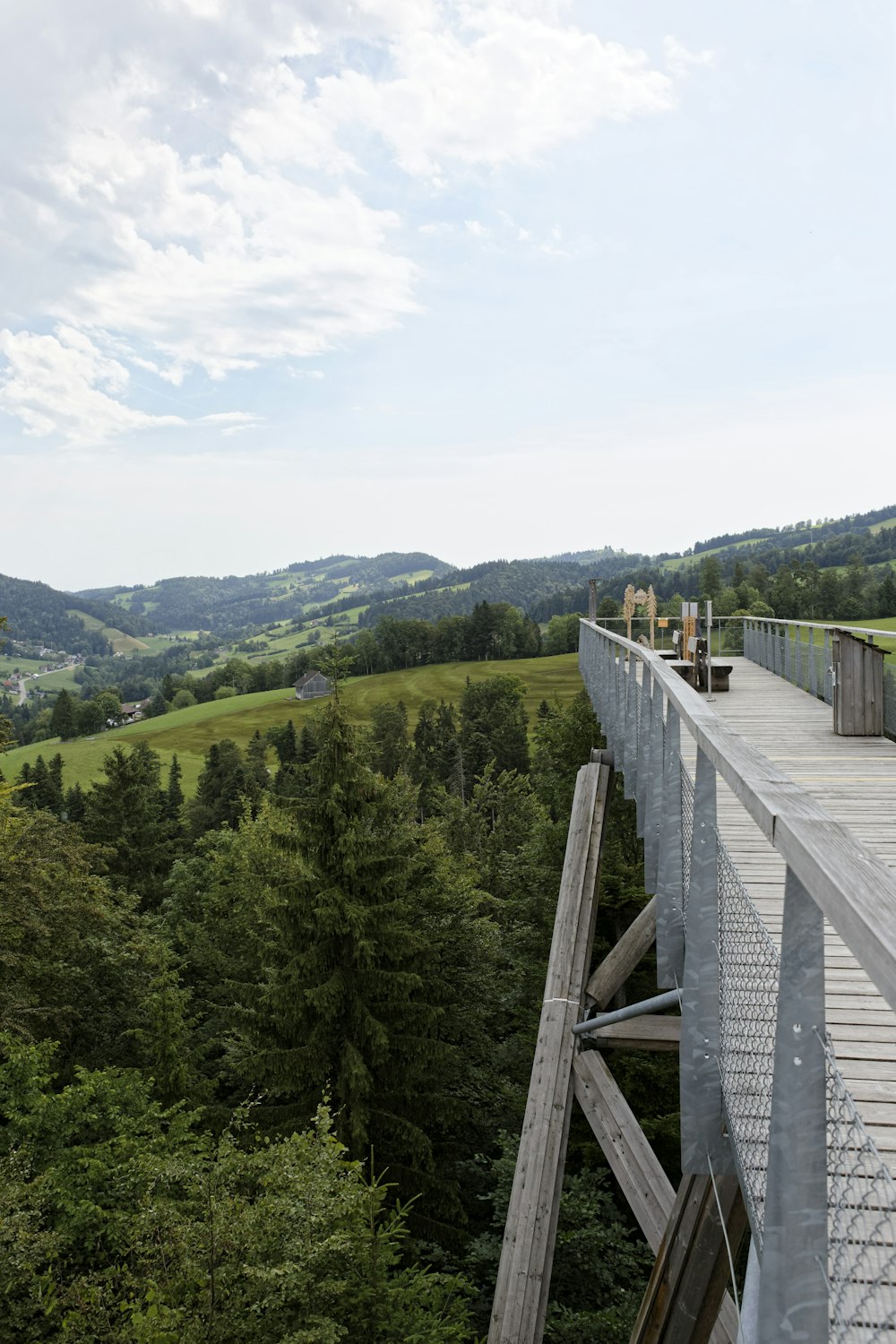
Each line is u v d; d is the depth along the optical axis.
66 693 139.75
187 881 32.97
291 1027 15.62
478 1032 18.33
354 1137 14.59
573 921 8.59
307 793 17.05
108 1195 11.23
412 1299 9.63
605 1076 7.18
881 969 1.02
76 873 20.47
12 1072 13.47
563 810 21.91
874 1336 1.26
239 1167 9.41
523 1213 6.74
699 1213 3.65
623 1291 11.40
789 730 10.45
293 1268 7.87
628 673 7.85
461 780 83.19
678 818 4.04
